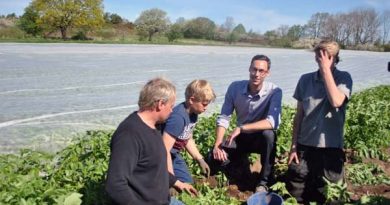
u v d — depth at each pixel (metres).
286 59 33.88
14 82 13.43
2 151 6.72
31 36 51.16
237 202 4.89
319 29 85.69
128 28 68.69
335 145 5.07
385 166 6.50
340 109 5.02
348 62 32.62
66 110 9.77
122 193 3.09
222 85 15.53
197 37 75.12
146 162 3.27
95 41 47.03
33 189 3.79
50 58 22.67
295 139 5.32
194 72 19.55
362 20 84.62
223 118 5.56
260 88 5.39
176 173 4.75
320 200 5.18
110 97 11.66
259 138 5.38
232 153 5.75
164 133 4.28
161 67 20.98
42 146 7.08
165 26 66.81
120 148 3.16
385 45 75.00
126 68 19.55
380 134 7.12
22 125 8.27
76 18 52.31
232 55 34.56
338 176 5.07
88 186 4.22
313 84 5.11
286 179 5.32
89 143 5.31
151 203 3.32
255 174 5.93
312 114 5.07
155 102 3.26
